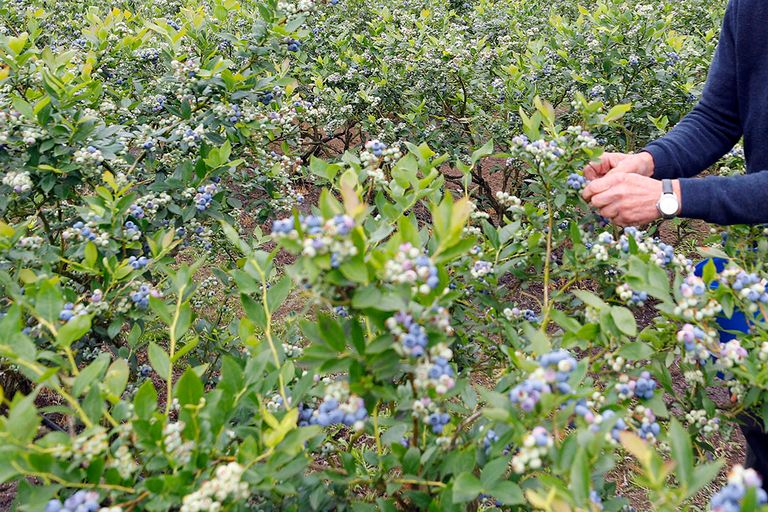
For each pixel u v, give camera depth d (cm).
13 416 110
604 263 184
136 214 213
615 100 411
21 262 188
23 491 125
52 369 116
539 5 709
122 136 254
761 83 210
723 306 144
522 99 426
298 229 107
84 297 191
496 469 116
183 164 236
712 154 236
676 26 586
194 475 122
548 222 203
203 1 527
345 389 119
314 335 133
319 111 410
